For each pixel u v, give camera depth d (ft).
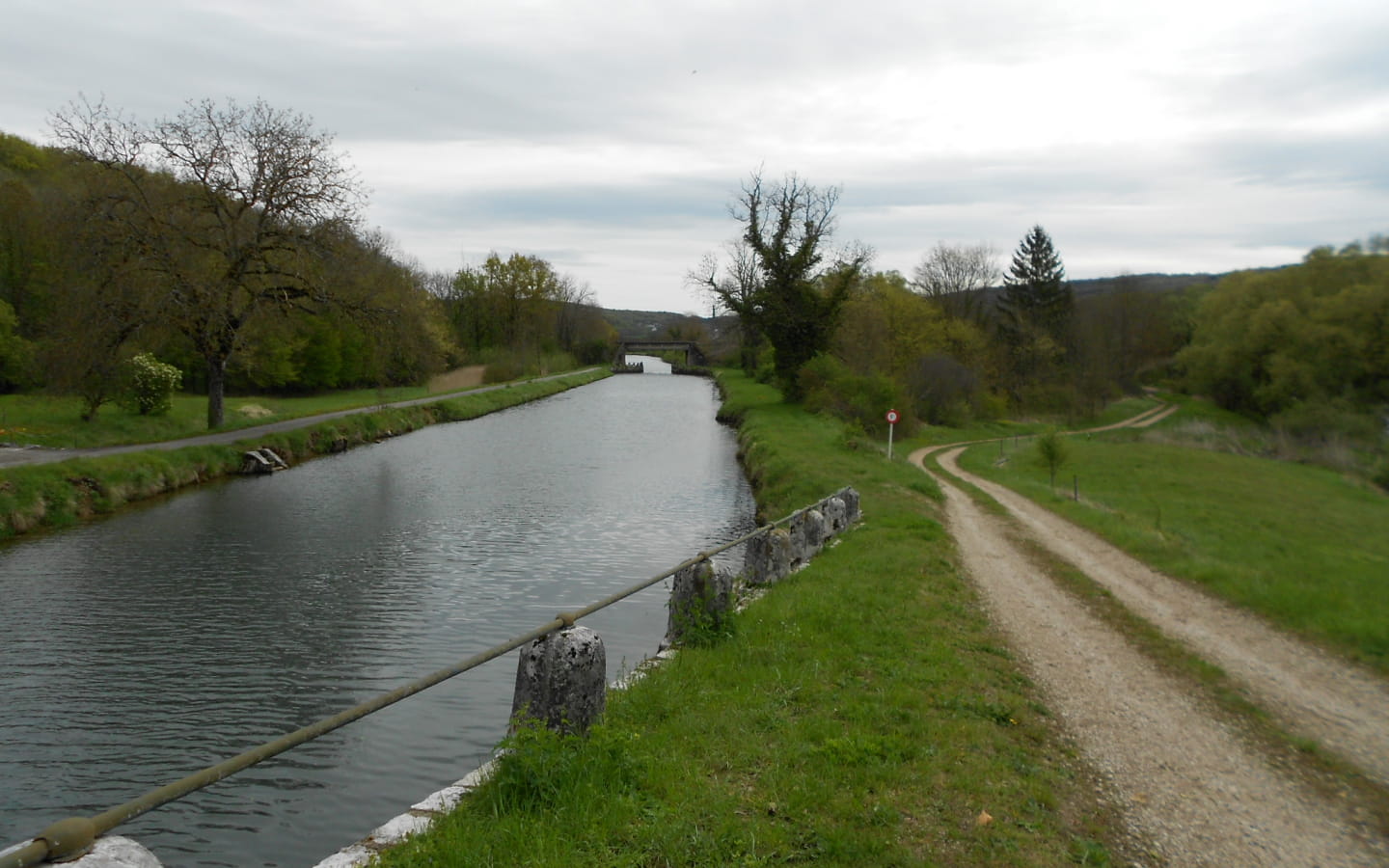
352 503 84.89
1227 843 18.53
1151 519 89.40
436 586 55.88
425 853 15.51
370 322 122.83
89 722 35.24
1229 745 24.67
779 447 109.70
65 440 98.68
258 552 64.28
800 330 185.68
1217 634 38.27
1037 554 58.13
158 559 61.41
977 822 17.71
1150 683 30.25
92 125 102.53
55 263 118.62
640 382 337.31
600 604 24.22
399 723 35.40
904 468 110.22
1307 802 20.98
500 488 95.81
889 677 27.25
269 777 31.01
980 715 24.64
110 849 11.22
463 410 184.96
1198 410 263.70
